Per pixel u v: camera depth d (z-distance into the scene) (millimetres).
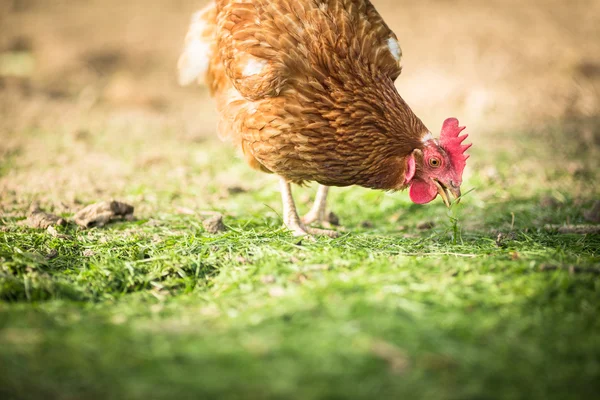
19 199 7051
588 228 6102
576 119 11352
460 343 3584
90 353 3529
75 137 9945
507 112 11711
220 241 5410
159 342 3639
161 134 10508
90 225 6109
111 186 7727
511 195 7586
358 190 7723
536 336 3686
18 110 11562
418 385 3244
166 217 6520
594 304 4082
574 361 3469
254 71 5359
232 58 5578
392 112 5352
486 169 8414
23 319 3922
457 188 5348
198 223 6266
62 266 5098
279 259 4961
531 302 4074
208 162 8922
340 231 6262
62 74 13961
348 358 3424
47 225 6020
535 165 8766
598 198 7395
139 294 4629
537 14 16750
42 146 9438
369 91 5316
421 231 6434
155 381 3283
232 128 5938
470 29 15828
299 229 6000
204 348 3561
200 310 4203
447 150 5371
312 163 5418
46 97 12609
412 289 4227
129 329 3816
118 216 6355
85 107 12141
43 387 3252
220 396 3170
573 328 3777
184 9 17625
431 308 3973
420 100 12656
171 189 7672
